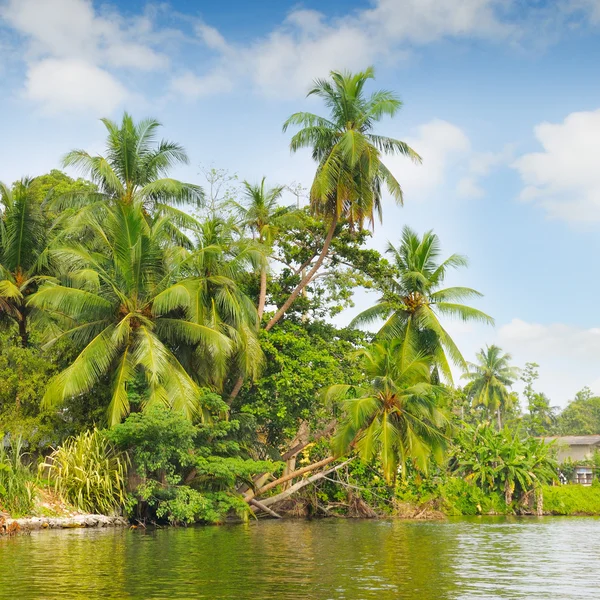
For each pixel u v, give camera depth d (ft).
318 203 122.52
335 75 123.03
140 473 92.79
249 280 127.03
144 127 121.19
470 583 42.11
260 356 111.04
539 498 198.59
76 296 97.19
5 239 111.24
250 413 114.01
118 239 102.22
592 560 57.82
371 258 128.36
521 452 205.46
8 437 100.32
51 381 101.14
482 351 299.58
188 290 102.27
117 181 116.57
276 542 71.20
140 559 52.80
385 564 52.01
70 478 88.53
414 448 122.42
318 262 123.03
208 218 126.52
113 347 98.68
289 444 132.46
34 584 39.58
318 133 121.19
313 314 131.75
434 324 138.31
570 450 285.84
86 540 68.49
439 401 139.64
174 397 97.09
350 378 122.31
